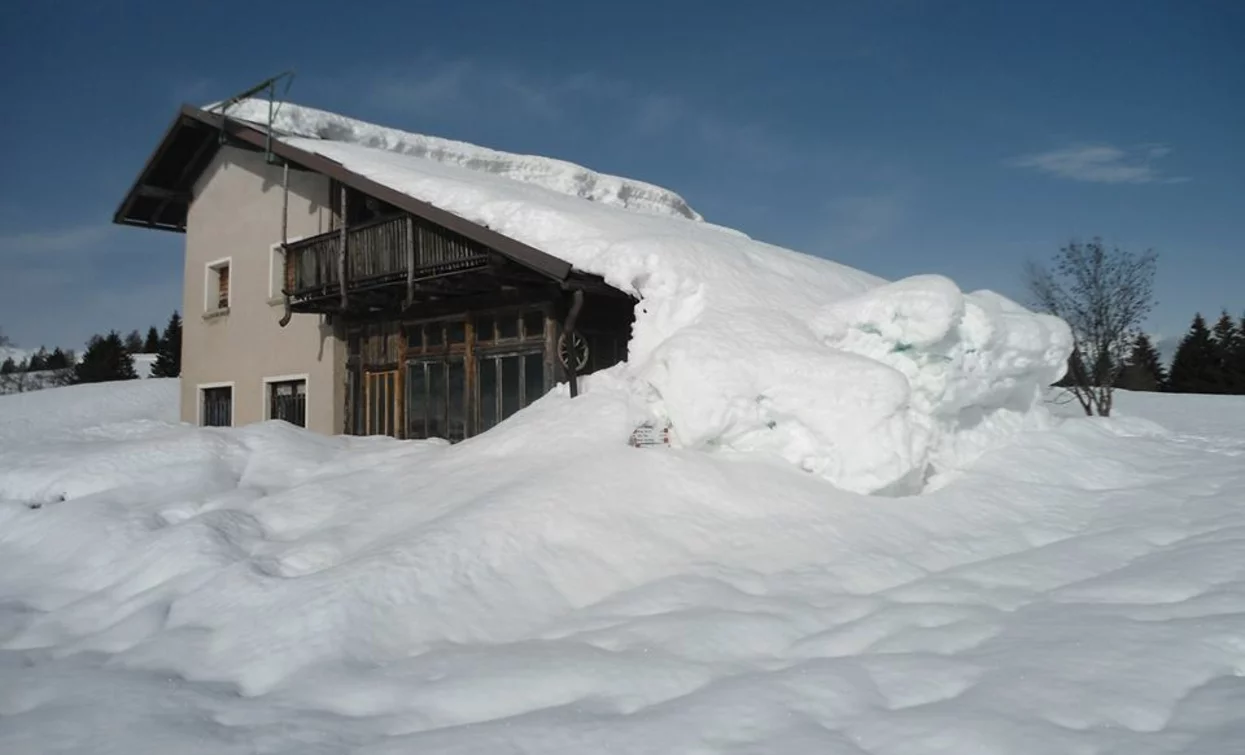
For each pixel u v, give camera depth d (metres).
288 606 5.07
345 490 8.03
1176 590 4.73
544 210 11.09
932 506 6.87
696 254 9.93
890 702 3.59
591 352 11.54
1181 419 19.67
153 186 17.62
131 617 5.48
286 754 3.45
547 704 3.89
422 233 11.84
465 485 7.37
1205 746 2.93
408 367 13.27
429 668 4.31
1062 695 3.44
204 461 9.30
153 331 73.75
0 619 5.82
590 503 6.30
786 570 5.55
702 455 7.24
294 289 13.99
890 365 7.98
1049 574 5.33
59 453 9.75
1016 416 9.20
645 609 5.00
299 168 14.79
